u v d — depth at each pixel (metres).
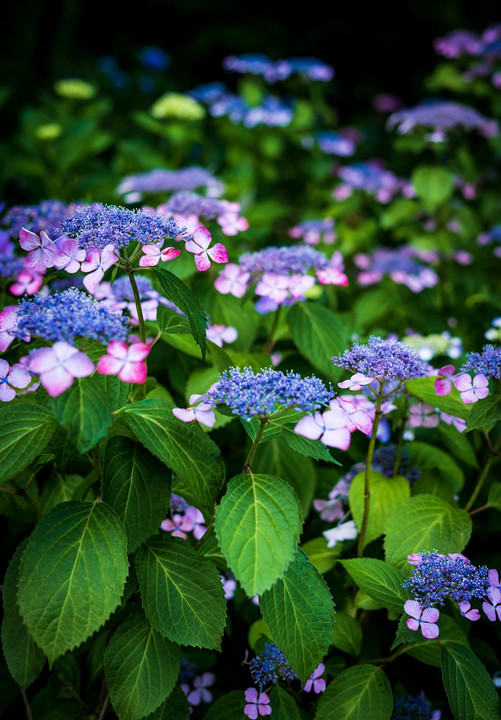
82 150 1.85
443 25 3.43
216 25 3.87
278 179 2.27
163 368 1.06
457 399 0.83
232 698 0.80
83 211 0.74
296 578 0.73
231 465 1.01
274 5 3.89
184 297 0.73
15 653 0.73
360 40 3.75
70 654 0.87
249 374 0.70
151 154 1.93
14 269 0.95
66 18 3.05
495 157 2.03
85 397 0.66
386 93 3.71
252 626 0.87
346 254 1.80
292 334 0.94
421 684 0.95
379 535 0.87
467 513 0.83
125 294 0.92
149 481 0.72
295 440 0.71
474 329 1.27
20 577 0.68
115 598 0.68
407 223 1.92
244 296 0.99
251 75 2.37
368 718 0.75
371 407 0.90
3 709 0.82
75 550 0.69
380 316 1.46
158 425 0.71
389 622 0.96
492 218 2.00
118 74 3.14
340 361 0.79
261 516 0.68
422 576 0.76
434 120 1.70
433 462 0.98
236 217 1.02
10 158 1.79
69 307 0.67
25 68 2.78
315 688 0.80
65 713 0.86
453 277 1.71
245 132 2.16
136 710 0.73
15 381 0.74
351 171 2.06
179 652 0.75
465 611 0.75
